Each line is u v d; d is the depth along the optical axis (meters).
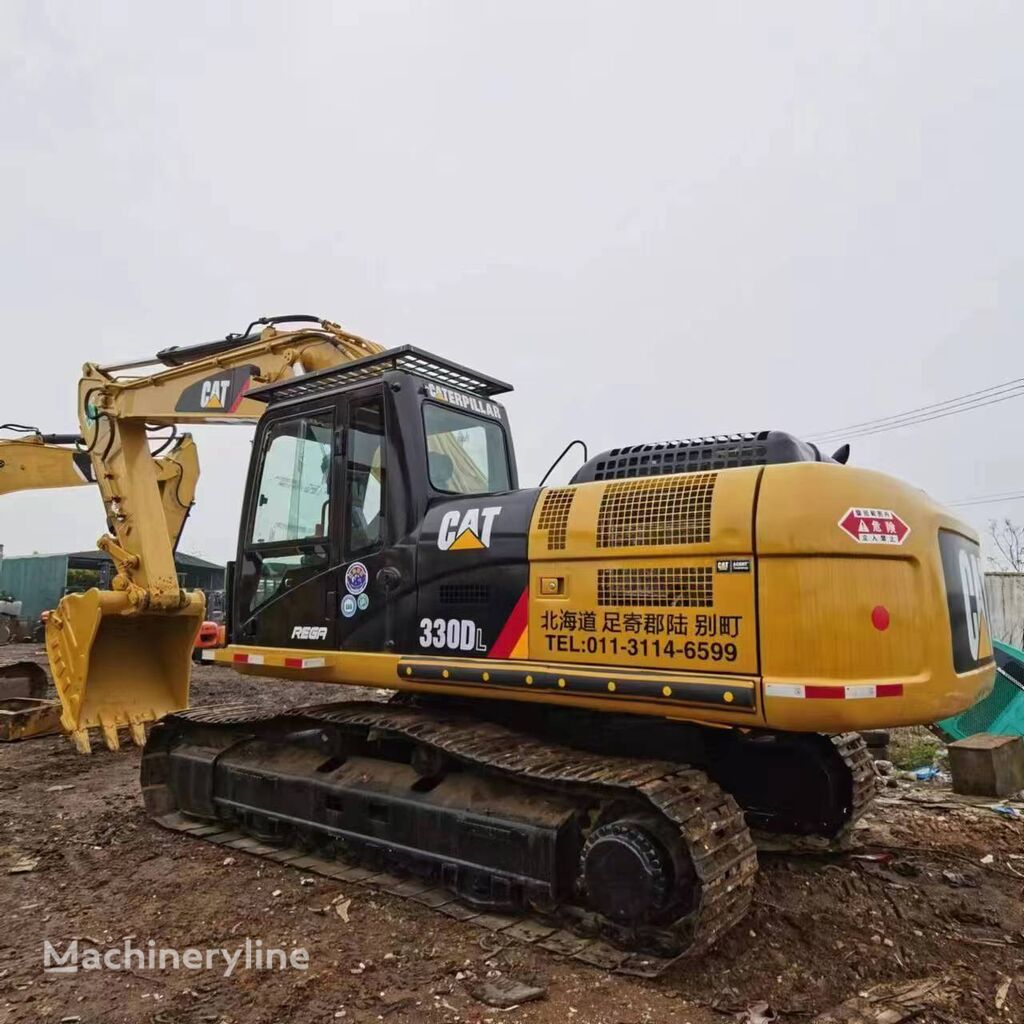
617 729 4.56
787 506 3.47
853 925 3.97
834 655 3.34
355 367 5.13
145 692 8.40
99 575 30.84
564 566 4.04
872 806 6.13
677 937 3.54
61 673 8.11
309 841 5.00
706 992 3.34
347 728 4.84
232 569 5.60
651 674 3.70
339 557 4.91
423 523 4.63
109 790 6.69
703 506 3.69
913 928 3.97
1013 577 13.91
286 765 5.25
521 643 4.13
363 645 4.73
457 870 4.19
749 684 3.43
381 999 3.30
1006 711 7.89
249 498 5.57
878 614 3.38
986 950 3.75
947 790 6.80
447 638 4.40
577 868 3.94
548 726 4.66
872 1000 3.26
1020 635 13.67
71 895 4.45
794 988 3.38
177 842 5.35
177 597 8.01
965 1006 3.24
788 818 4.95
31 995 3.36
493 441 5.59
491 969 3.54
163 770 5.95
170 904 4.30
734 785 5.00
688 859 3.48
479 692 4.26
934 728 8.12
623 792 3.68
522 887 3.93
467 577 4.36
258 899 4.35
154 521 8.08
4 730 8.54
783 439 4.02
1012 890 4.51
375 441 4.88
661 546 3.75
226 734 5.76
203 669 16.33
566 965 3.57
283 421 5.46
